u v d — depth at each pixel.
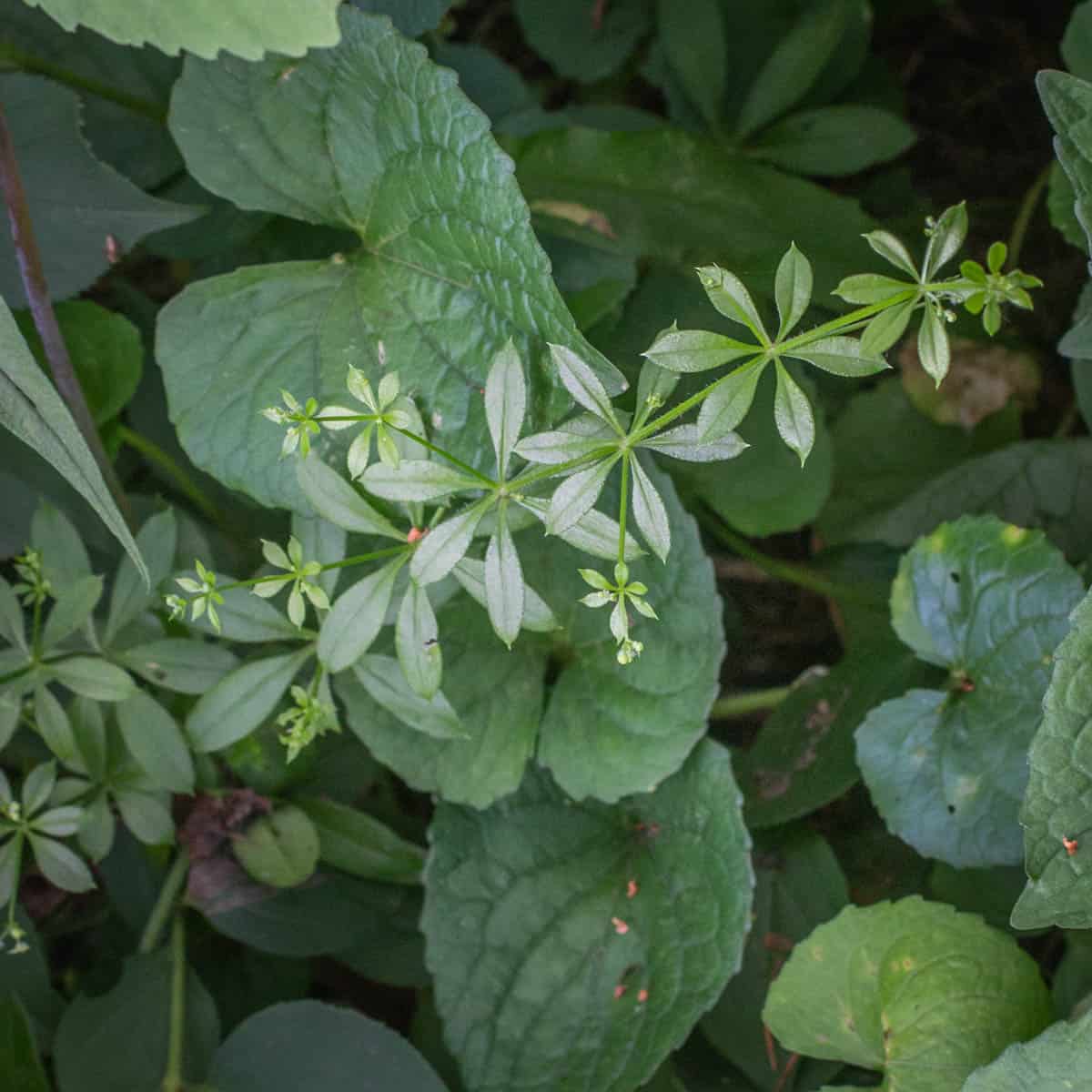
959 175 0.71
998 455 0.65
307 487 0.53
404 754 0.58
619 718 0.58
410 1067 0.57
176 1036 0.58
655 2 0.71
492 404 0.50
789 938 0.60
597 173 0.63
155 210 0.58
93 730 0.56
